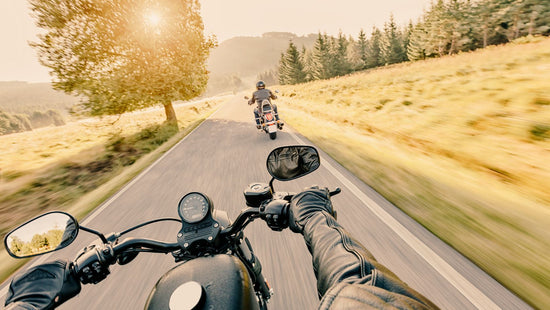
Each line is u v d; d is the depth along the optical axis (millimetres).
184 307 685
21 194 8312
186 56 18031
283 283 2330
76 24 13922
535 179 4172
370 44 77938
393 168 4895
